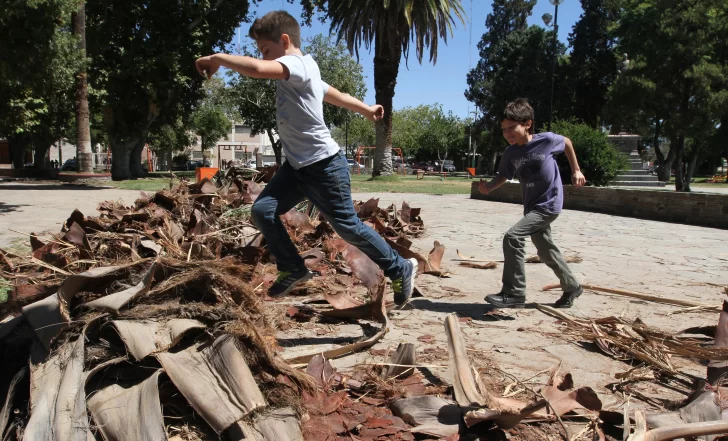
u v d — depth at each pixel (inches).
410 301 169.8
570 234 349.7
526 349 128.0
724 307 122.6
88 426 71.9
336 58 1600.6
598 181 709.9
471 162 3174.2
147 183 792.3
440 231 342.0
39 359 81.9
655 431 78.6
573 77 1926.7
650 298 176.1
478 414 82.8
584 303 173.8
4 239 249.3
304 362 109.2
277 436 76.2
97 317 85.8
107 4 857.5
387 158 996.6
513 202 574.2
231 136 3567.9
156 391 75.5
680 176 1171.3
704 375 114.0
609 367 118.0
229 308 89.9
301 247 208.4
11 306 107.3
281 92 116.3
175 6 874.1
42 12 404.2
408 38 943.0
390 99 970.1
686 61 1139.9
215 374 79.8
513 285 160.7
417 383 101.0
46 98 642.2
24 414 77.8
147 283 89.8
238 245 193.8
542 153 158.1
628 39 1269.7
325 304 156.0
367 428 84.4
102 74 895.1
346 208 121.7
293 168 120.6
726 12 1124.5
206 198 251.3
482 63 2448.3
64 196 543.8
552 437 86.4
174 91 1001.5
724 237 344.2
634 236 344.2
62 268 151.5
